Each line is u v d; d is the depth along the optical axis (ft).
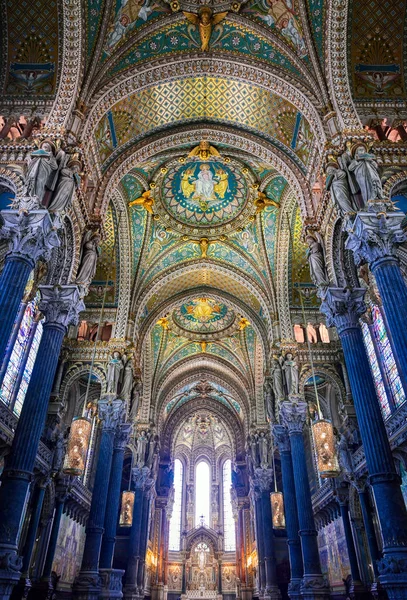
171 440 126.31
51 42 43.09
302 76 44.78
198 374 109.60
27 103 41.91
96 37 42.75
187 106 52.29
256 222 68.13
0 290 30.68
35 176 34.86
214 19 45.50
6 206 39.93
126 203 64.28
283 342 65.46
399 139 42.14
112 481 60.70
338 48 42.52
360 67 43.75
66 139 39.19
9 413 48.57
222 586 129.49
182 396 125.80
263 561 84.64
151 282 72.95
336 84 42.14
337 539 73.31
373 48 43.78
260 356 94.94
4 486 30.40
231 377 108.27
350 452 61.41
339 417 76.69
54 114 39.99
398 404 52.29
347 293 41.09
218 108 52.70
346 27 42.50
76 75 41.78
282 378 64.03
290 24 44.14
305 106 44.11
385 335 55.31
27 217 32.89
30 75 42.98
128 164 51.26
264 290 71.20
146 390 93.09
